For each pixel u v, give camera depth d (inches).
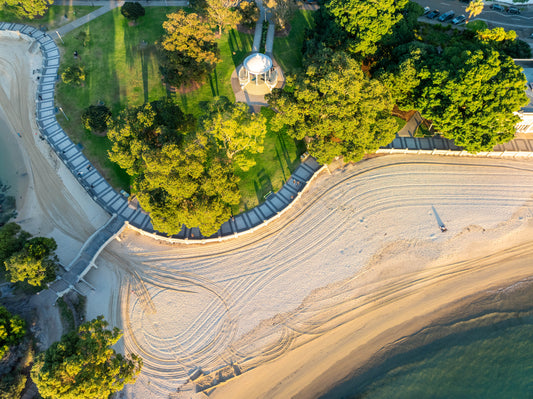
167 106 2246.6
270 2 2785.4
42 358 1518.2
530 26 3127.5
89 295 2027.6
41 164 2559.1
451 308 2005.4
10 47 3206.2
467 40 2760.8
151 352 1879.9
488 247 2159.2
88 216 2315.5
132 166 2069.4
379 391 1793.8
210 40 2583.7
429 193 2332.7
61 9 3373.5
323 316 1974.7
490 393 1775.3
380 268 2105.1
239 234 2177.7
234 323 1948.8
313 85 2121.1
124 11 3070.9
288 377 1831.9
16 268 1797.5
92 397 1466.5
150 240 2208.4
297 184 2348.7
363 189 2358.5
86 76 2864.2
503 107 2052.2
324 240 2186.3
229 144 2124.8
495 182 2367.1
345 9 2460.6
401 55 2428.6
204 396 1779.0
